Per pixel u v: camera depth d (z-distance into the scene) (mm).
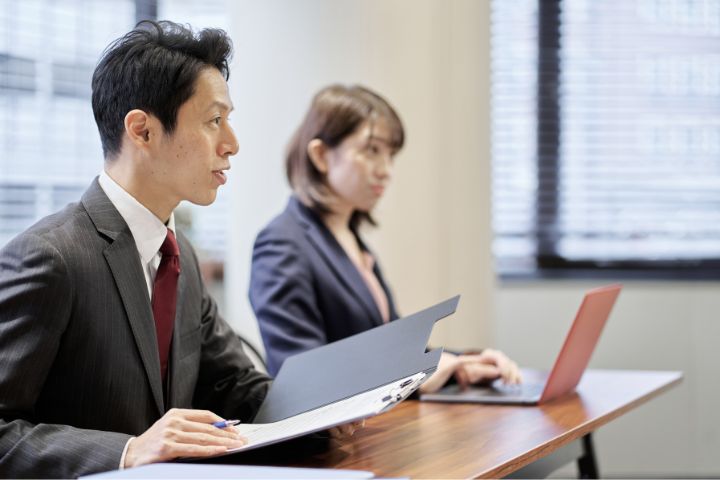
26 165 3572
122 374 1419
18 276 1343
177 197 1501
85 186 3682
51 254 1357
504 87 4016
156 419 1467
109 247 1440
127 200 1475
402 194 3252
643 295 3943
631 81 3990
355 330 2096
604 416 1780
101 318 1404
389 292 2299
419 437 1555
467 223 3344
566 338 1863
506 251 4016
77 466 1249
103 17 3725
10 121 3537
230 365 1733
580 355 2002
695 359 3930
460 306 3332
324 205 2178
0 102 3518
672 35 3984
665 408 3924
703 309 3930
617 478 3924
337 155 2168
